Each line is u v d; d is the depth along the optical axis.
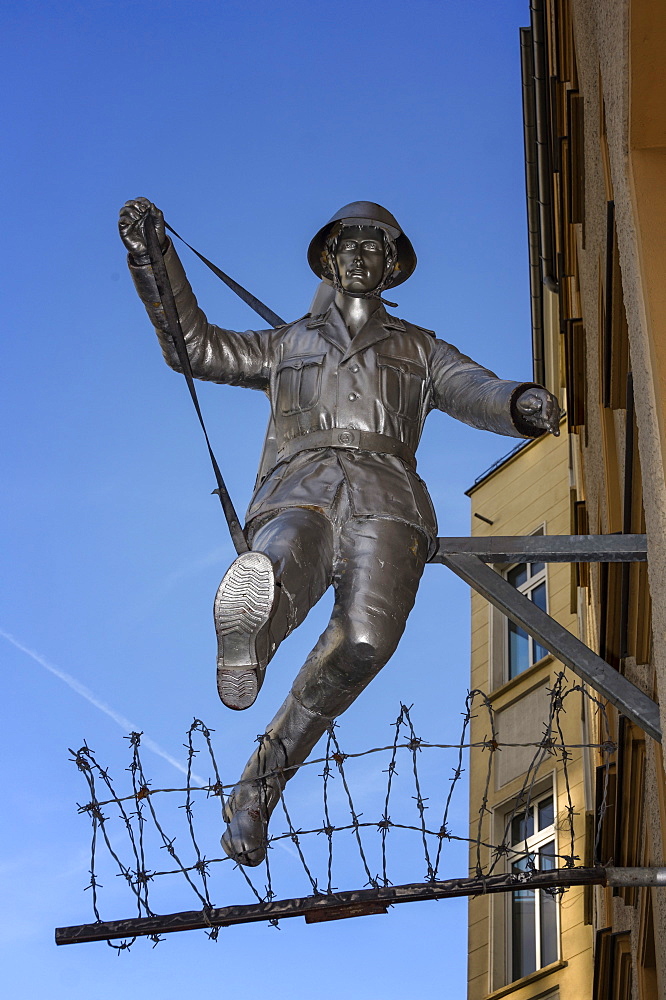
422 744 4.47
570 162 9.14
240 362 5.68
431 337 5.81
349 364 5.57
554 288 15.23
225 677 4.41
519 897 14.43
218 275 5.73
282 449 5.55
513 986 13.69
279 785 5.30
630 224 4.95
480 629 16.83
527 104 14.09
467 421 5.56
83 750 4.49
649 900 6.73
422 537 5.27
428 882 4.43
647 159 4.98
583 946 13.20
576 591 14.52
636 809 6.70
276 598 4.40
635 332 4.92
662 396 4.56
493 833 14.68
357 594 5.11
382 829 4.45
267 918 4.43
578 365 10.15
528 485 17.38
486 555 5.24
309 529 5.10
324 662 5.14
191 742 4.53
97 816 4.46
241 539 4.55
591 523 10.66
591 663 4.99
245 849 5.17
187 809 4.47
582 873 4.48
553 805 14.20
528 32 13.70
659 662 4.68
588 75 7.99
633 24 4.53
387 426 5.49
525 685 15.46
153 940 4.45
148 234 5.22
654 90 4.74
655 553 4.69
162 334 5.56
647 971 7.32
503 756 15.20
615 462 8.64
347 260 5.78
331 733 4.52
